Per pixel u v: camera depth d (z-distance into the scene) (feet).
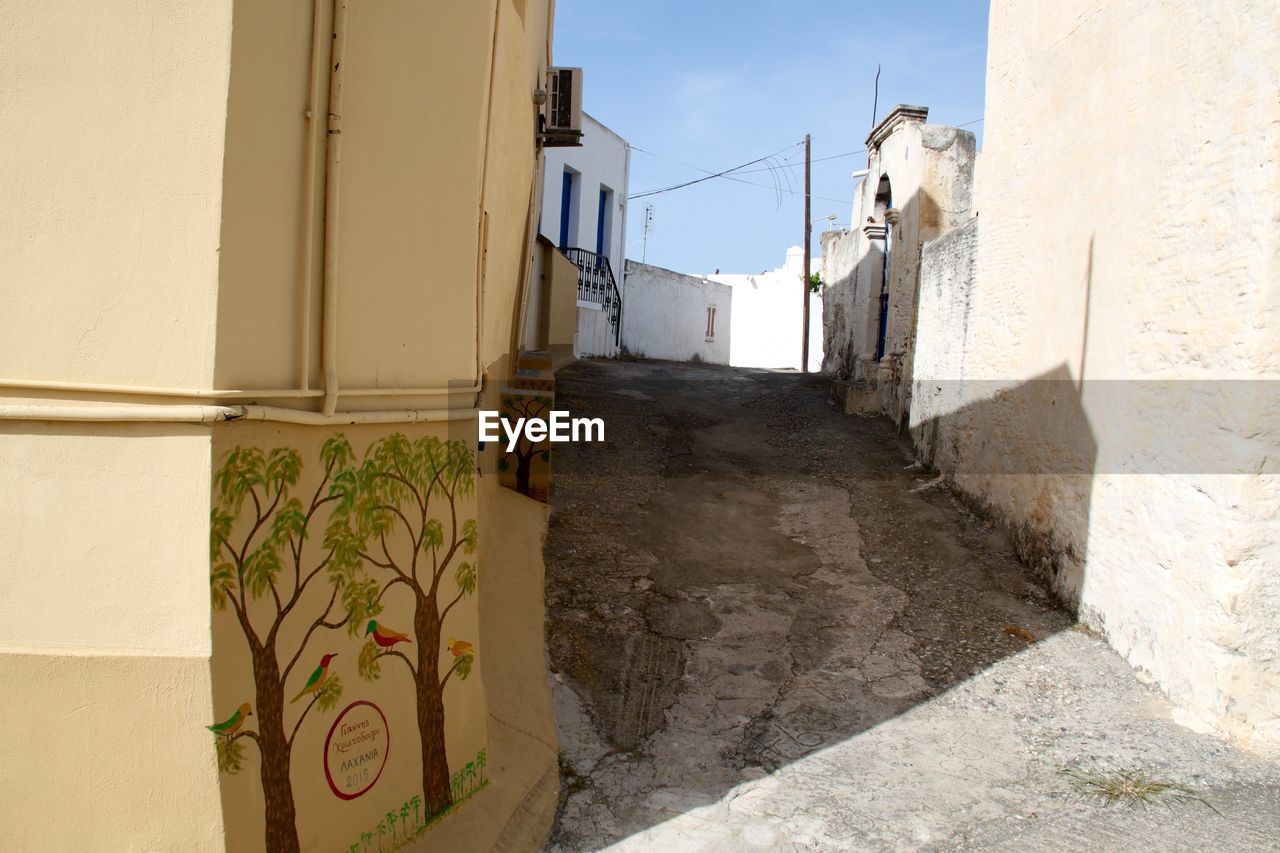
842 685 18.52
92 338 9.42
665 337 86.79
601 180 73.87
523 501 26.09
